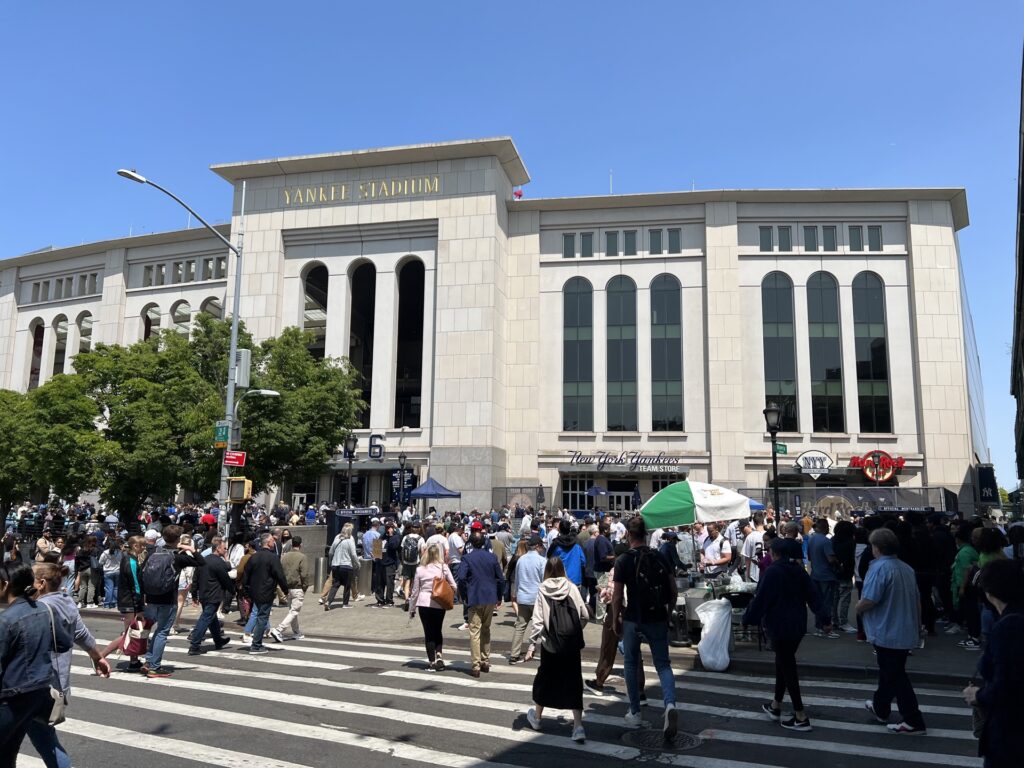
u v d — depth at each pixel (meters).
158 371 29.36
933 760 6.31
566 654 6.96
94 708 8.05
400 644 13.10
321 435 29.88
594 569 14.75
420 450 40.00
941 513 19.89
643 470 39.28
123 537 19.52
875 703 7.55
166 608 10.04
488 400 38.88
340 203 42.81
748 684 9.55
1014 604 4.11
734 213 41.03
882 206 40.69
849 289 40.22
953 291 39.16
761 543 15.61
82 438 27.39
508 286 42.59
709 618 10.51
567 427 40.97
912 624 7.28
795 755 6.47
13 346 53.12
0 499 35.25
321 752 6.44
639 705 7.46
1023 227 39.12
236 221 44.16
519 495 38.31
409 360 56.78
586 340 41.69
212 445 25.88
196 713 7.83
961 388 38.25
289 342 30.59
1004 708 3.75
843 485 38.78
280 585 12.14
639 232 42.19
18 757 6.28
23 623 4.89
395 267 42.16
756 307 40.53
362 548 20.67
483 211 40.78
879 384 39.22
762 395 39.56
